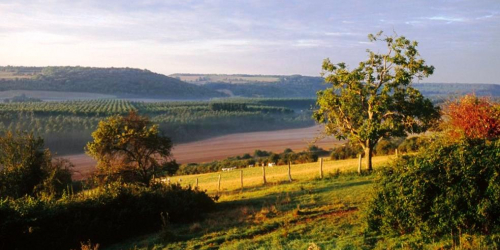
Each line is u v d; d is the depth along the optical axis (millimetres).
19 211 18750
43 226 18922
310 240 14766
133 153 34719
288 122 177500
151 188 24391
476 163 12555
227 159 90062
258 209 23141
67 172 34750
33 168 32875
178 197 24125
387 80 32625
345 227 15914
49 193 30594
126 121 35688
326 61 34000
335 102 33906
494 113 18469
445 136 19922
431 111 31438
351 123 34875
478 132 18344
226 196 30656
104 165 33938
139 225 21797
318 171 41312
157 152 35625
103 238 20344
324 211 19641
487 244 11312
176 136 125188
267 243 15344
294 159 72812
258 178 43688
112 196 21688
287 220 18719
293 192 27422
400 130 32375
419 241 12695
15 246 18219
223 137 136875
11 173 31906
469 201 12211
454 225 12359
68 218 19844
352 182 28781
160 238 18672
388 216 13789
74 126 108562
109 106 187375
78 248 19094
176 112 168875
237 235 17562
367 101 33969
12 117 114438
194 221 22594
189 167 80000
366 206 14984
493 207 11883
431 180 12930
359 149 59469
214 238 17531
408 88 32406
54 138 98000
